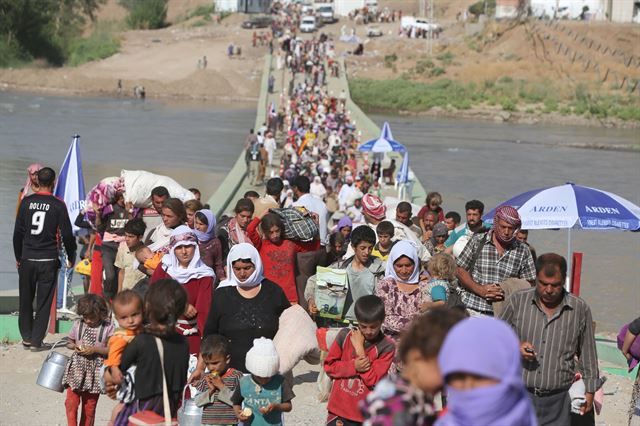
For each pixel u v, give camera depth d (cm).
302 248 2955
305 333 2216
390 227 2897
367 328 1911
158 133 14938
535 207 3147
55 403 2703
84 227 3856
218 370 1994
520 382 957
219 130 15775
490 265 2434
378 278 2705
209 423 1998
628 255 7125
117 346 1772
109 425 1803
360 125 14725
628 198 10744
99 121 16600
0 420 2539
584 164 13625
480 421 945
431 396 1094
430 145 15712
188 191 3669
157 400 1769
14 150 12194
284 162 9338
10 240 6694
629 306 5584
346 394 1950
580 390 1995
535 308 1952
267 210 3142
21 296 3178
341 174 8738
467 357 948
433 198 4222
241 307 2145
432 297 2259
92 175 10419
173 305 1762
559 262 1906
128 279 3053
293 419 2625
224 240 3122
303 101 16675
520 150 15325
